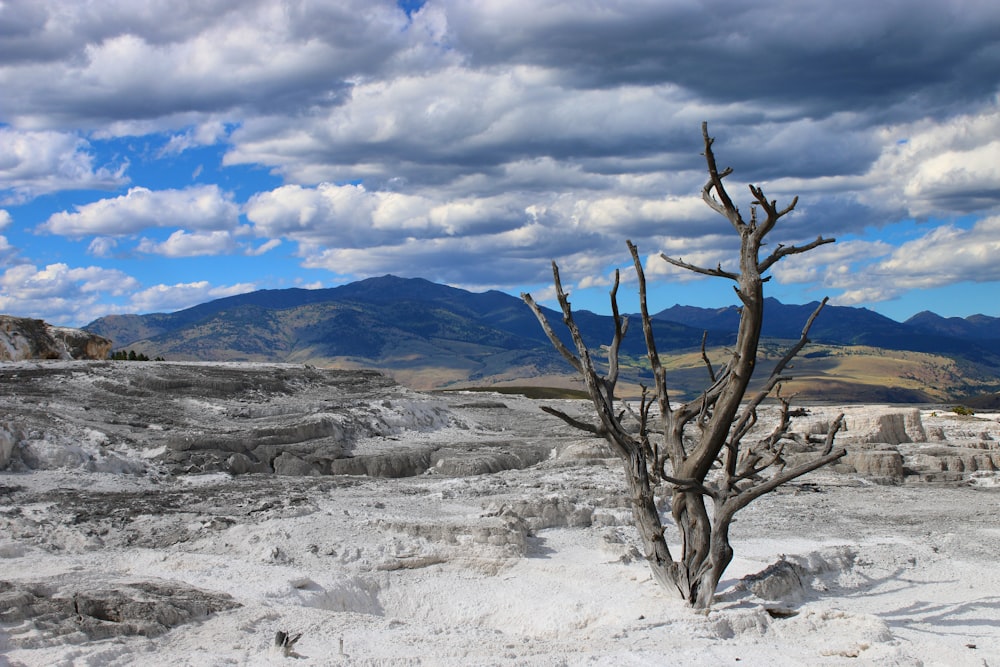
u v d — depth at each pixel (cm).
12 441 2508
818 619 1341
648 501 1477
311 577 1502
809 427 3606
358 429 3538
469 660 1080
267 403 3722
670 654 1134
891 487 2902
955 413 5706
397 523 1816
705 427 1452
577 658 1106
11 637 1038
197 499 2192
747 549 1916
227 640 1129
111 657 1025
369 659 1060
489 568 1650
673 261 1439
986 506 2550
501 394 5622
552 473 2825
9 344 4272
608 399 1468
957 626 1379
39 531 1753
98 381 3600
